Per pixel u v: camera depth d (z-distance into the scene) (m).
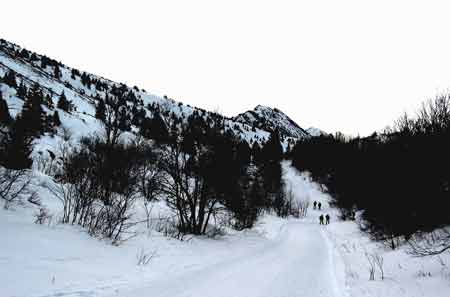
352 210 34.47
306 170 76.31
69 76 181.00
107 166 13.73
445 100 13.19
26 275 5.38
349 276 9.54
